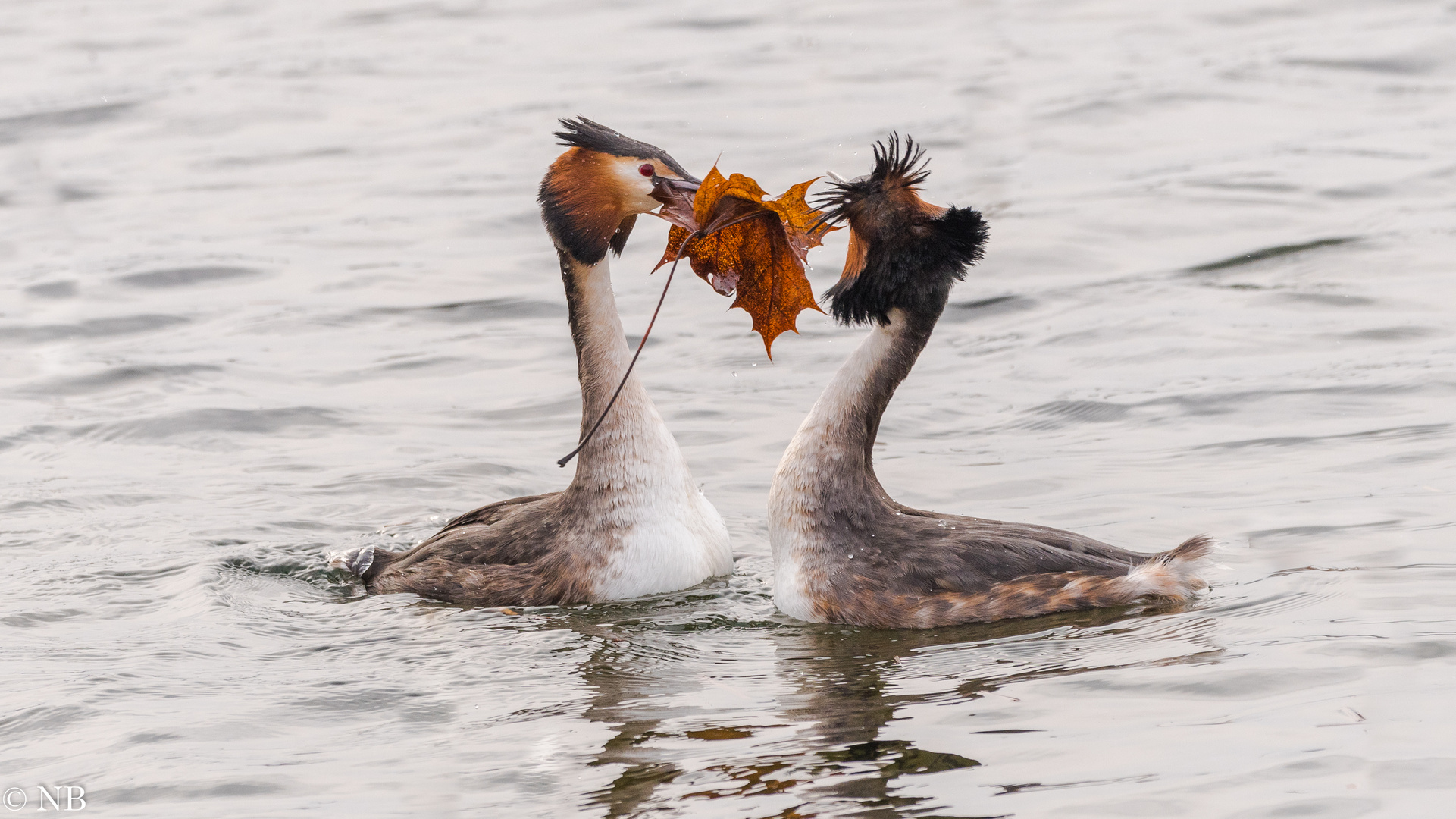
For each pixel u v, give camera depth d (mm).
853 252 10992
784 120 28219
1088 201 22797
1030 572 10297
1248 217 21625
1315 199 22156
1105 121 27453
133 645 10398
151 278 21562
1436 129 25438
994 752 7961
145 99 33000
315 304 20250
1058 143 26250
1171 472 13320
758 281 10320
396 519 13492
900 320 10891
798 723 8555
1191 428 14477
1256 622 9602
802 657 9828
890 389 10969
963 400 16031
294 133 29922
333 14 41594
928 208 10812
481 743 8516
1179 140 26031
